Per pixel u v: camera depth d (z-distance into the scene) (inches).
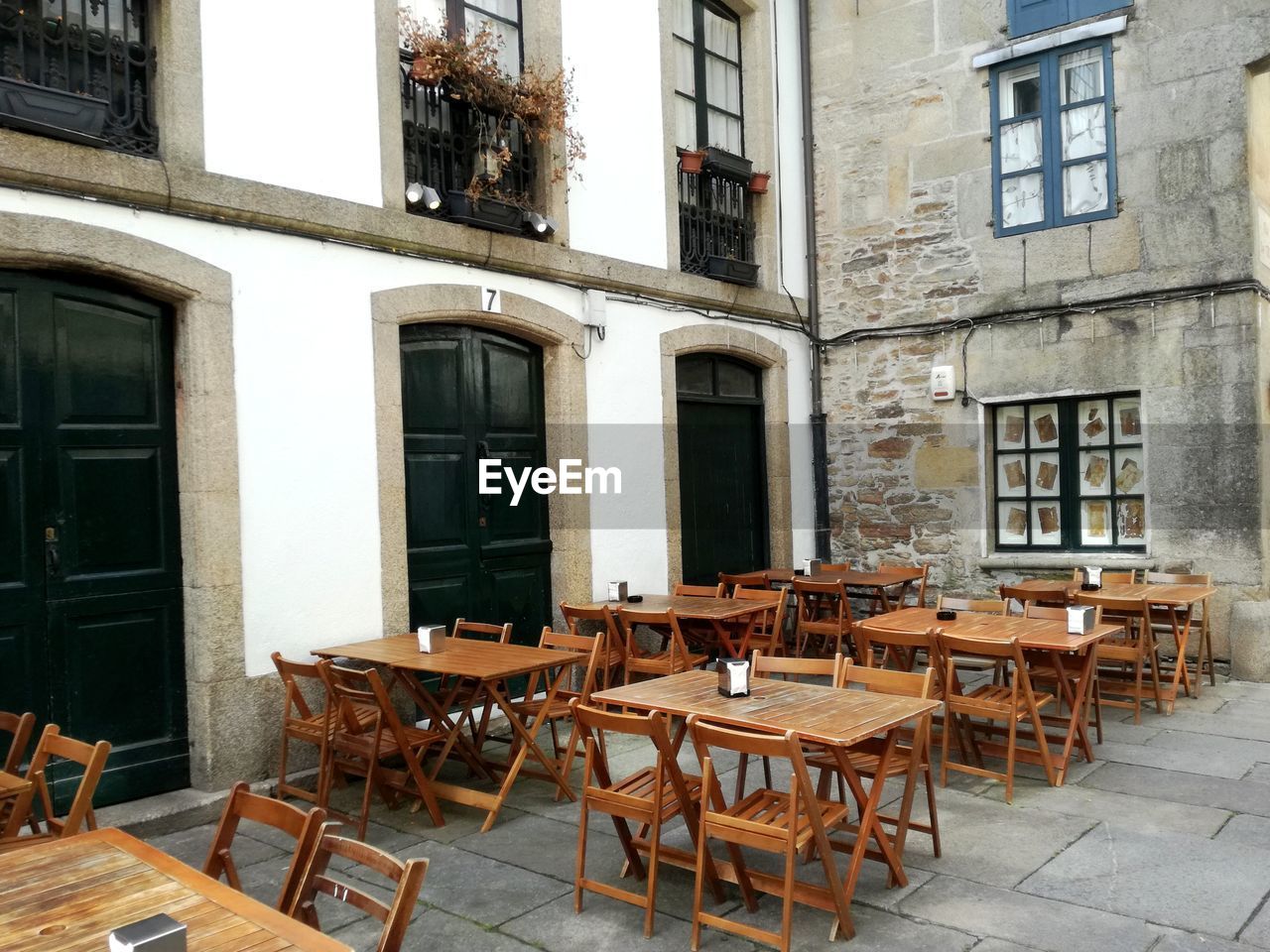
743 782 170.9
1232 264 275.0
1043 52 307.6
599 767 146.6
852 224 350.9
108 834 104.9
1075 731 192.1
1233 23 274.1
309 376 209.0
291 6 208.5
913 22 334.6
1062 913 134.4
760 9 340.5
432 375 241.6
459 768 216.2
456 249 237.3
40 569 176.1
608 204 281.4
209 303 192.2
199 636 191.0
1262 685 267.3
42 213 170.1
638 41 293.7
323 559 210.1
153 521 191.5
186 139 189.3
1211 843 157.6
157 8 190.7
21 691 173.6
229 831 105.8
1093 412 305.6
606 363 280.8
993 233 319.0
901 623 215.9
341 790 199.9
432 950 130.2
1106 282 296.8
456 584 246.1
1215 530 279.3
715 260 316.5
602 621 258.8
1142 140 289.9
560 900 145.1
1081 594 245.0
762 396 346.3
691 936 132.5
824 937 130.2
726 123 337.1
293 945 77.9
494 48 257.9
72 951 76.8
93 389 183.6
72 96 173.8
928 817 173.9
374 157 223.8
